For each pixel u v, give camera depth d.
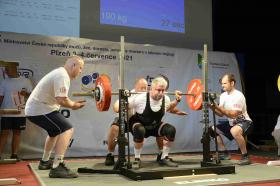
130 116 3.83
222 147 4.60
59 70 3.20
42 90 3.17
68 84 3.21
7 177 3.34
